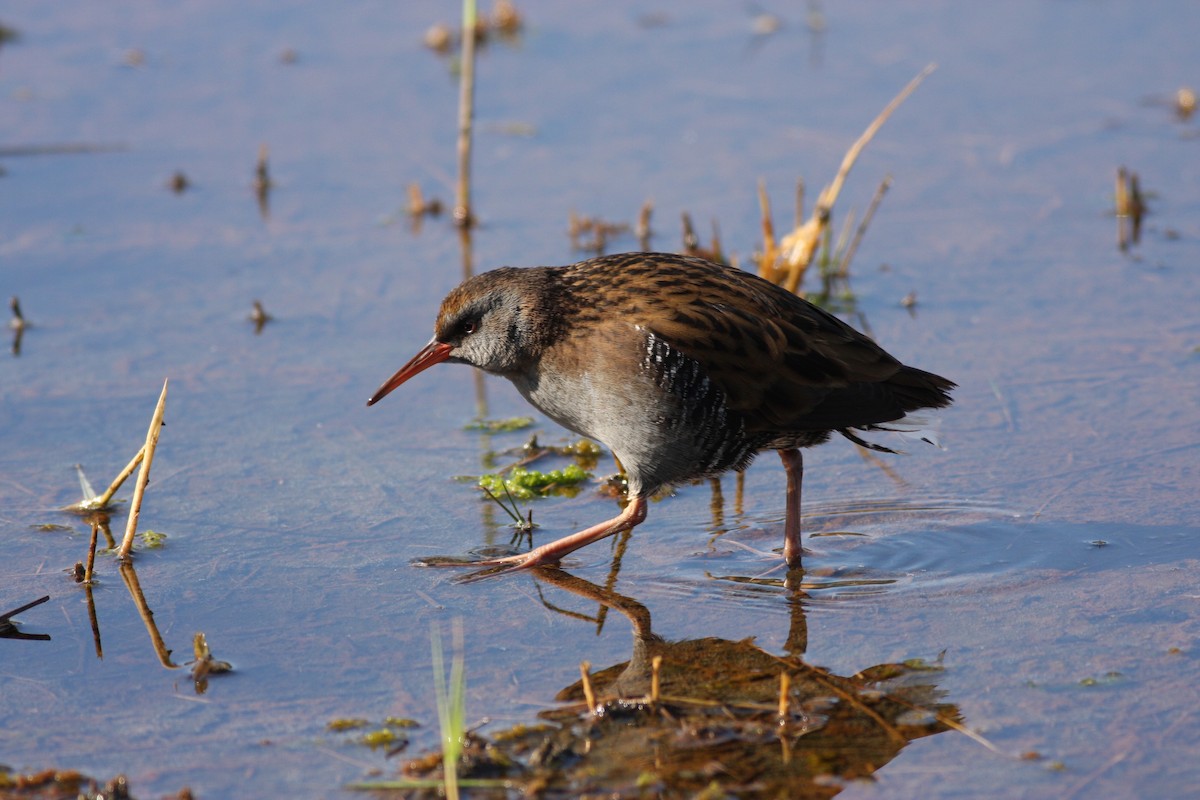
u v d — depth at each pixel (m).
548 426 12.02
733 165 16.80
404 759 7.41
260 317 13.52
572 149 17.42
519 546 9.99
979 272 14.38
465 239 15.34
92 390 12.21
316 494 10.66
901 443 11.38
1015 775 7.20
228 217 15.84
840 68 19.38
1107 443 11.01
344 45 20.45
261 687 8.12
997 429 11.36
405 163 17.17
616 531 9.88
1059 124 17.64
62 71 19.33
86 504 10.33
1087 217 15.49
